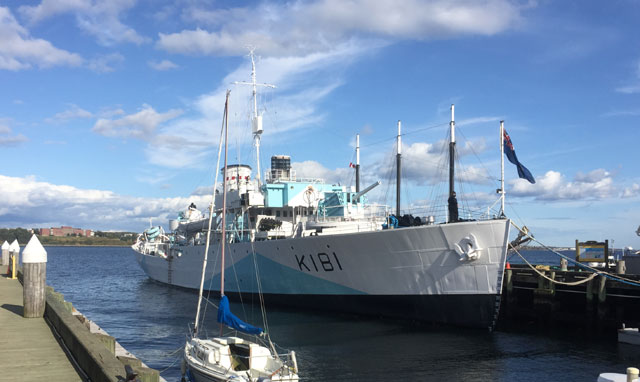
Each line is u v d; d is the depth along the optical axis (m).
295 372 13.41
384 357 18.73
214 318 27.97
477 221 21.23
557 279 26.91
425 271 22.69
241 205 32.62
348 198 30.66
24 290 14.66
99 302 35.84
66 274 66.31
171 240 48.16
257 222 31.92
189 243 43.16
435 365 17.81
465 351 19.53
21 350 11.02
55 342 11.76
